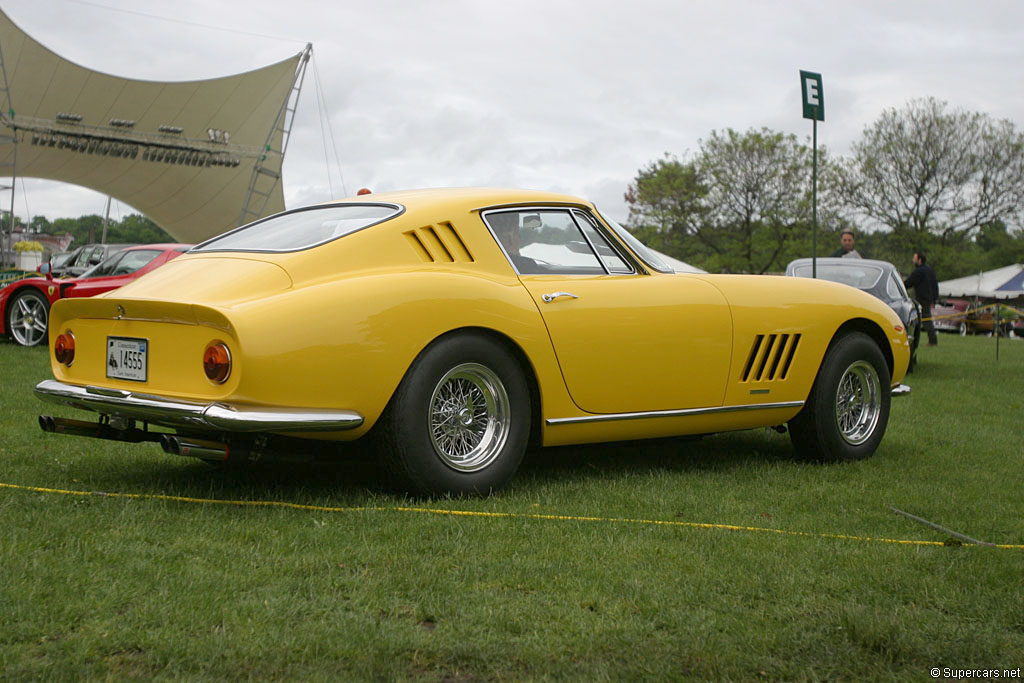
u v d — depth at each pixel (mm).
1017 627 2559
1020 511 3887
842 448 4949
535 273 4117
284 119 34969
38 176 34906
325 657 2215
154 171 35531
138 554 2889
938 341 17812
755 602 2680
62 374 3908
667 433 4469
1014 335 27484
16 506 3406
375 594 2625
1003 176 41250
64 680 2049
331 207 4219
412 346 3582
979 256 42500
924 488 4301
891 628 2414
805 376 4812
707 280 4613
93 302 3689
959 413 7082
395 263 3785
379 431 3629
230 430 3420
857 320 5105
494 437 3871
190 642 2248
